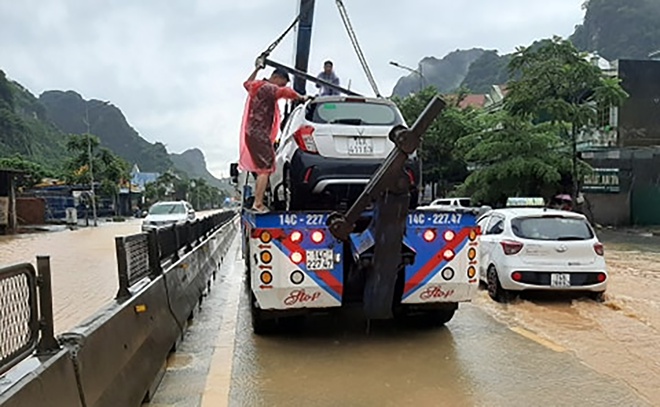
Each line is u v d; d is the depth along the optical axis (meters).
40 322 2.90
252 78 6.68
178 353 5.79
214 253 12.85
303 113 6.58
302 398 4.47
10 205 33.84
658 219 28.25
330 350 5.87
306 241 5.53
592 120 23.02
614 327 6.77
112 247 21.55
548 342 6.10
